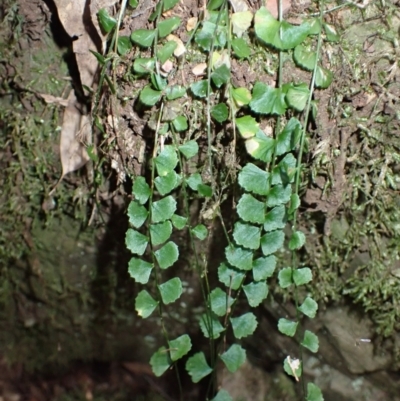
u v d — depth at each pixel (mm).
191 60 404
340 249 474
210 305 425
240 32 395
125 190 474
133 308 581
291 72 403
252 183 394
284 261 493
